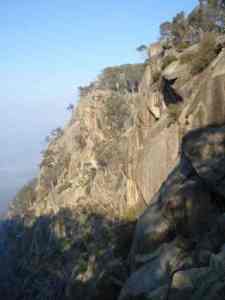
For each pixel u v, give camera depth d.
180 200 25.38
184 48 52.88
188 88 36.75
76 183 93.25
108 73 122.75
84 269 50.06
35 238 97.94
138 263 26.22
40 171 135.50
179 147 34.19
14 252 111.50
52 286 71.94
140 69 119.62
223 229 22.12
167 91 42.62
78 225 73.56
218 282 17.75
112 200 65.44
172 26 65.69
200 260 21.64
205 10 61.34
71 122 130.75
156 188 38.94
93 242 58.62
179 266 22.31
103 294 37.62
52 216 94.75
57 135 141.12
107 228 54.91
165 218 26.33
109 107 100.88
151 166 40.38
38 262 87.50
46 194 118.88
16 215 137.00
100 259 45.16
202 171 24.31
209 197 24.62
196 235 24.17
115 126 97.25
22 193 144.12
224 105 27.41
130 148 53.09
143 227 27.50
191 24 62.84
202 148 25.03
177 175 27.50
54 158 126.19
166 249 24.45
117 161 72.25
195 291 18.50
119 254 42.75
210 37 39.53
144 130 50.03
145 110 50.44
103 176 77.88
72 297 46.44
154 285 22.64
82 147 105.88
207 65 37.34
